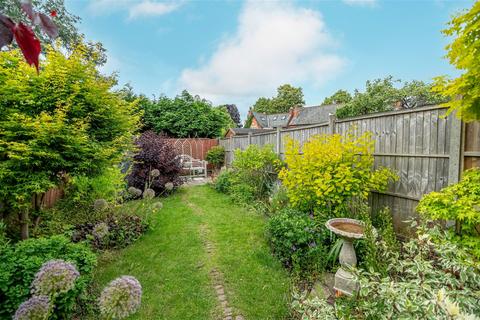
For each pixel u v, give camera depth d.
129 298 1.30
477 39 1.64
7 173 2.60
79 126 2.96
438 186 2.84
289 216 3.66
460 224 2.42
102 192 4.47
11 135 2.59
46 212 3.93
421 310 1.38
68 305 1.99
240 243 3.75
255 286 2.68
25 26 0.75
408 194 3.19
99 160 3.34
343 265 2.29
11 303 1.82
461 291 1.62
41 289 1.27
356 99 10.71
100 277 2.81
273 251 3.42
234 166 7.28
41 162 2.76
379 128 3.59
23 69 2.73
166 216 5.11
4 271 1.88
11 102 2.76
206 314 2.29
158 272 2.97
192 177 10.62
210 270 3.02
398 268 1.92
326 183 3.42
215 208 5.73
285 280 2.77
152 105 13.72
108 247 3.54
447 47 1.81
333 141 3.62
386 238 2.16
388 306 1.51
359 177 3.44
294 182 3.81
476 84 1.77
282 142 6.20
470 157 2.53
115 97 3.54
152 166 7.09
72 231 3.55
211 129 14.95
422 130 3.01
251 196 6.09
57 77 2.89
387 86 10.15
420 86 9.45
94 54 3.33
